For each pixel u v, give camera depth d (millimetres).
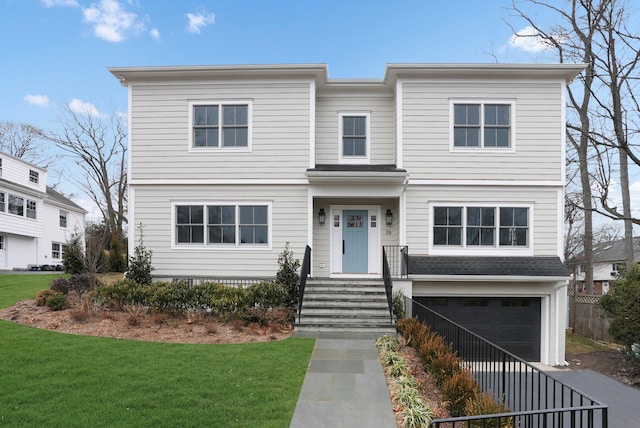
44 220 27625
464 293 10891
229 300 8758
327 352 7180
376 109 12258
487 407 4262
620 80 13844
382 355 6969
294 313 9484
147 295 8984
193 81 11477
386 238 11945
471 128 11195
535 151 11055
